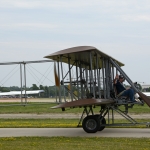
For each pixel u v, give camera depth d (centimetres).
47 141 1491
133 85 1836
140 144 1390
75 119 2925
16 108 4450
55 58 1805
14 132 1861
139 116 3256
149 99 1798
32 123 2442
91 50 1638
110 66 1962
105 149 1293
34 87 11650
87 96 1841
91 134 1734
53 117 3244
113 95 1911
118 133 1759
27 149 1308
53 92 10044
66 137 1611
